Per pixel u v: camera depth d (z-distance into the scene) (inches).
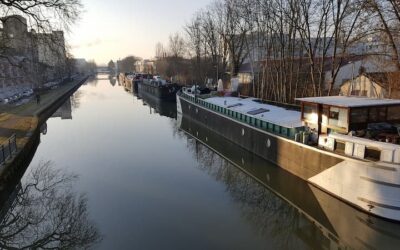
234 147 1134.4
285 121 883.4
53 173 892.6
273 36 1563.7
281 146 822.5
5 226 639.1
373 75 1164.5
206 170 912.3
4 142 898.1
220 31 2315.5
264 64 1692.9
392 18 835.4
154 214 641.0
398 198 535.2
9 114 1568.7
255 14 1615.4
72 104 2517.2
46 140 1291.8
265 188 791.7
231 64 2140.7
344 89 1307.8
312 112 732.7
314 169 691.4
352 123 636.1
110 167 932.6
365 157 578.9
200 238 556.7
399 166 526.6
